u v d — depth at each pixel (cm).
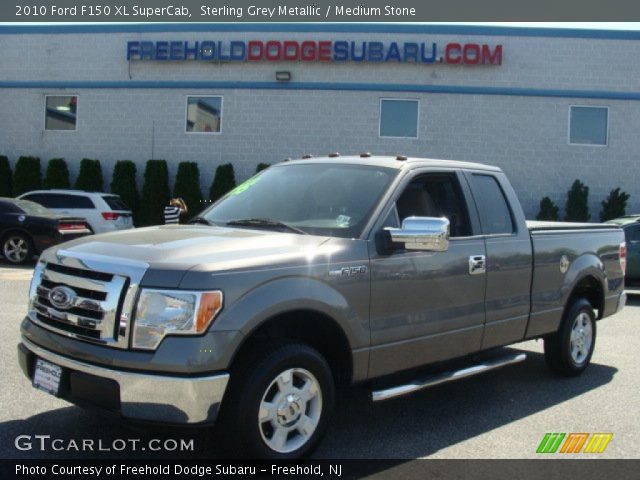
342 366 439
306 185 509
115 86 2161
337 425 504
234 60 2088
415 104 2039
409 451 452
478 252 524
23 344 423
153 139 2147
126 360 356
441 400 578
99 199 1745
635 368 706
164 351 352
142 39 2139
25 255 1451
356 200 474
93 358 367
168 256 378
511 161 2019
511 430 501
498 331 546
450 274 496
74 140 2191
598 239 684
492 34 2006
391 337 453
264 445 385
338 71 2053
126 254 385
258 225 473
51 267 412
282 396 393
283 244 417
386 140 2042
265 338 403
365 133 2048
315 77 2062
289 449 400
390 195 475
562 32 2000
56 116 2203
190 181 2059
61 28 2184
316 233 452
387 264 449
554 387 626
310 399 410
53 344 390
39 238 1443
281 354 388
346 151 2055
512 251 558
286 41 2056
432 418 527
